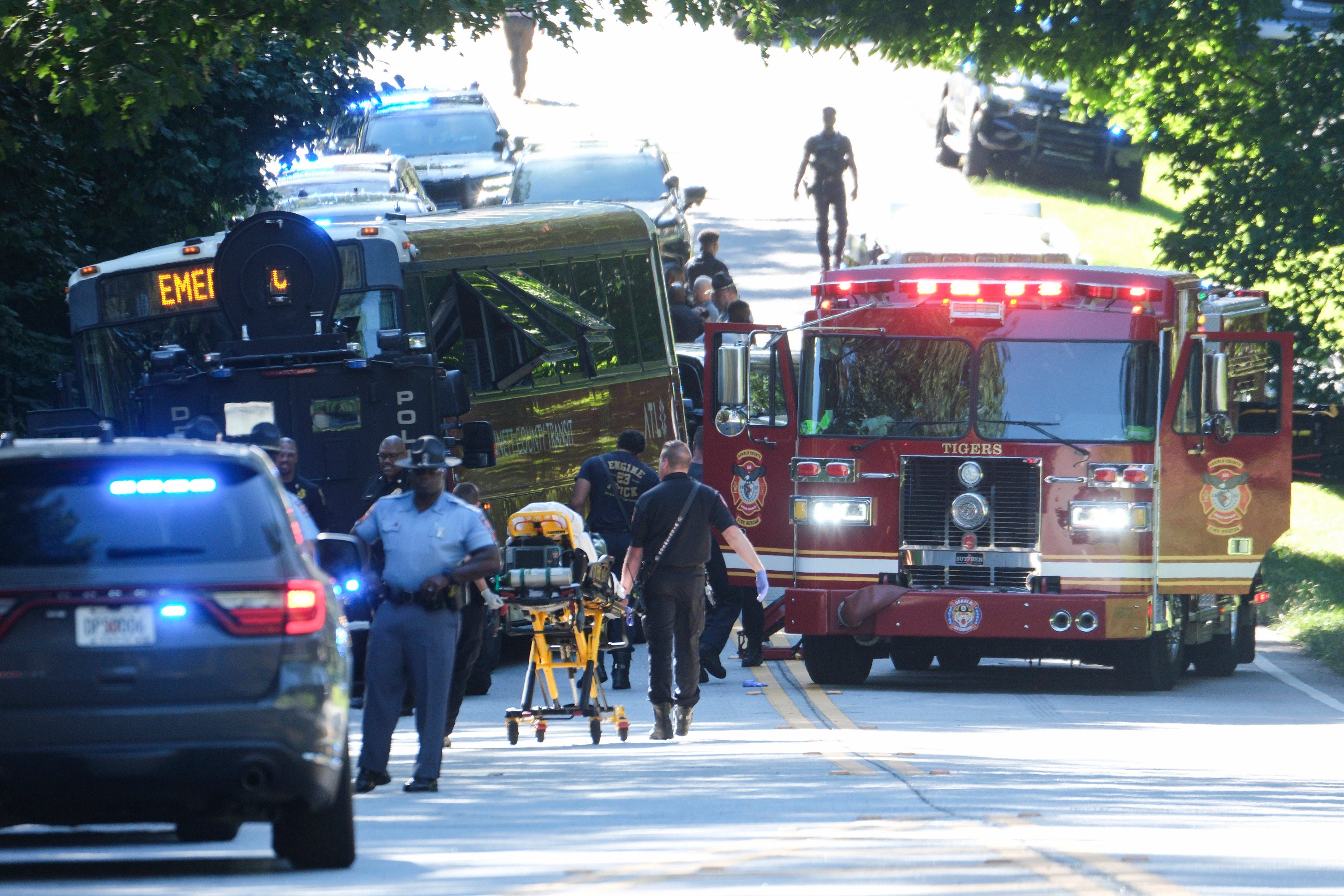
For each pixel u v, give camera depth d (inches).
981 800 1619.1
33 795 1154.0
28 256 3558.1
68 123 3526.1
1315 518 4333.2
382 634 1702.8
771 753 1982.0
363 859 1312.7
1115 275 2598.4
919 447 2593.5
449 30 2556.6
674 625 2108.8
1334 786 1774.1
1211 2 4003.4
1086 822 1483.8
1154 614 2551.7
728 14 3038.9
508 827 1472.7
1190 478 2615.7
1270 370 2802.7
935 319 2608.3
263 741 1171.9
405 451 2377.0
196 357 2753.4
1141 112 4183.1
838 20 4343.0
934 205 4136.3
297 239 2539.4
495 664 2600.9
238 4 2536.9
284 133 3868.1
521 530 2089.1
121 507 1191.6
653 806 1593.3
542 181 4950.8
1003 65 4318.4
